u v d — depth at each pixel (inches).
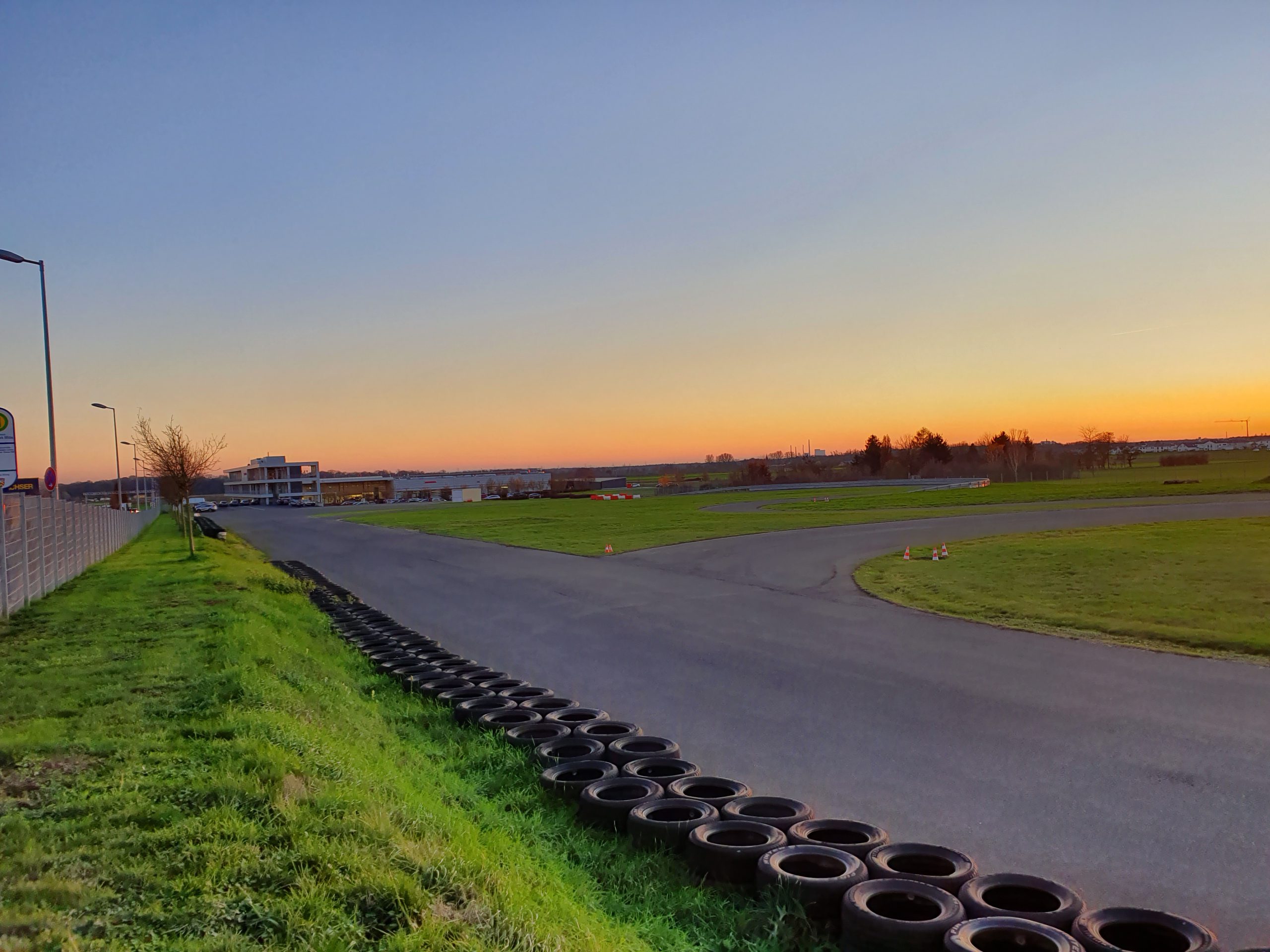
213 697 309.4
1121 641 500.4
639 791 249.3
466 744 318.0
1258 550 903.7
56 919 138.8
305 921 144.2
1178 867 213.0
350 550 1379.2
